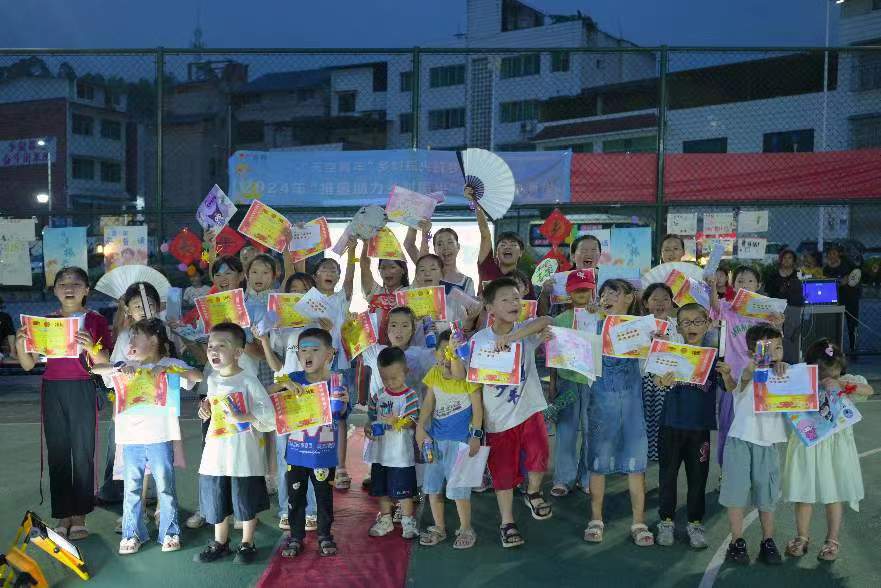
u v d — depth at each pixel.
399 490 4.81
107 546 4.85
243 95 39.47
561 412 5.77
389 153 9.43
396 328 5.23
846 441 4.54
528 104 35.88
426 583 4.27
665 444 4.85
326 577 4.35
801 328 10.23
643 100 33.38
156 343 4.73
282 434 4.54
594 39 42.97
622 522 5.24
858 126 27.59
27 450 7.08
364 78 39.22
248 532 4.62
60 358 4.93
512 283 4.66
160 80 9.32
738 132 29.45
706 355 4.57
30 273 9.30
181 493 5.87
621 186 9.44
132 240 8.34
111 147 36.34
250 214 6.21
